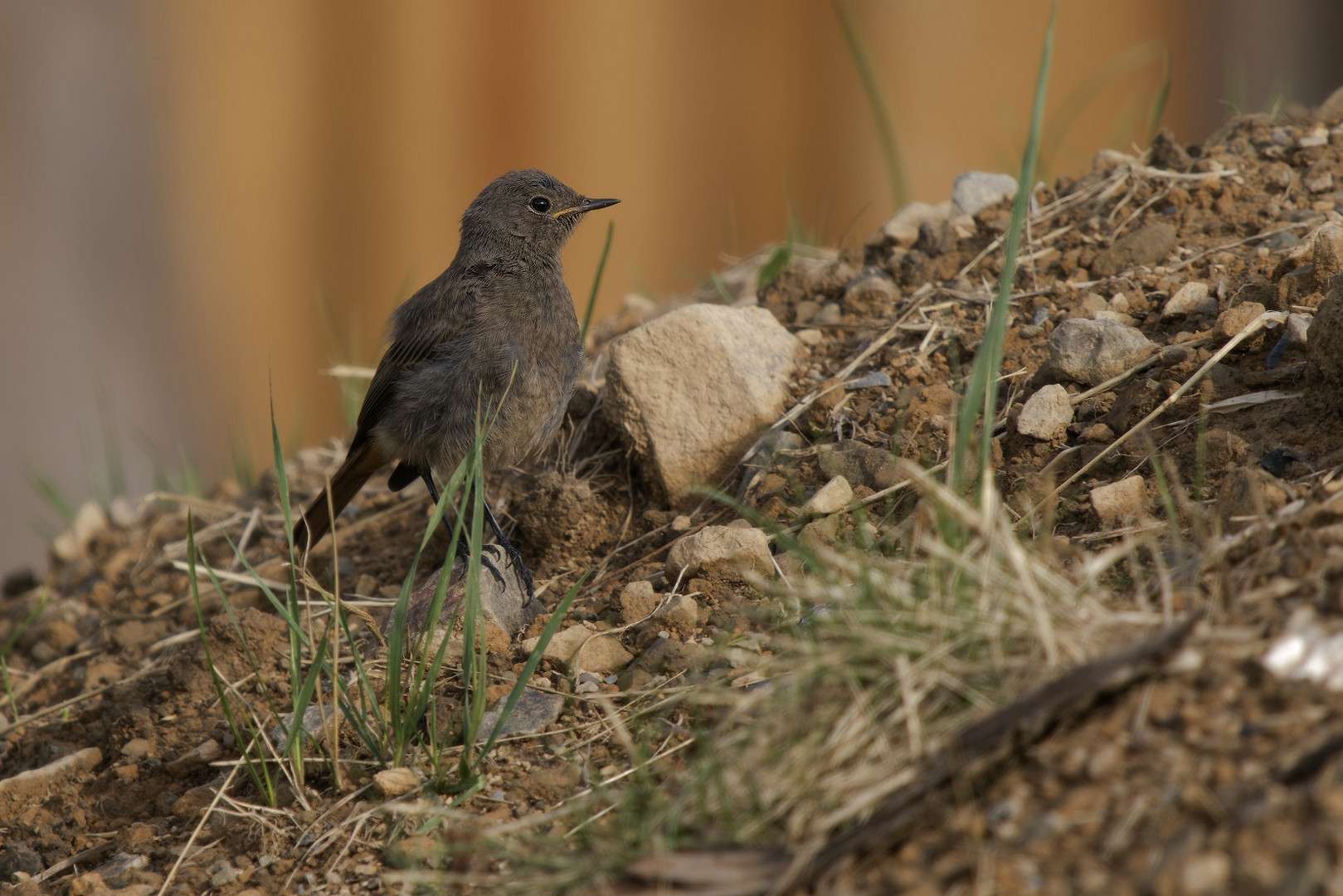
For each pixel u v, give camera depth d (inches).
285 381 872.9
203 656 375.9
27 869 311.9
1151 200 446.0
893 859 201.0
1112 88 887.7
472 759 297.6
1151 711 205.5
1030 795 201.0
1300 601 221.8
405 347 442.9
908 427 373.7
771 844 214.2
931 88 879.1
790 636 274.1
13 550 853.8
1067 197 467.5
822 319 453.1
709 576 338.6
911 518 319.0
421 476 460.8
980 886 187.8
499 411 428.8
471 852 257.3
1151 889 177.5
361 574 432.5
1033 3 874.8
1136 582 263.9
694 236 890.7
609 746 290.2
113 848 313.0
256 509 502.0
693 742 271.9
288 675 364.5
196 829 305.6
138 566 506.0
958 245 463.2
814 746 223.9
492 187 454.3
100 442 869.2
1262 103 903.1
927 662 224.4
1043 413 347.6
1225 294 376.2
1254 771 188.7
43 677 434.0
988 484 231.6
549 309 441.7
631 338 412.2
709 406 404.8
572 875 220.7
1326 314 307.3
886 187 886.4
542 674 330.3
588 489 404.2
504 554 389.1
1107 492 306.0
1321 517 243.9
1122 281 405.1
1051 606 228.8
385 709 322.3
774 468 382.6
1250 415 319.3
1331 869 166.9
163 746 352.2
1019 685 220.4
